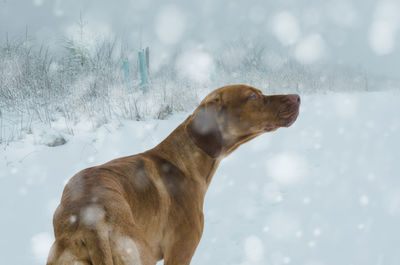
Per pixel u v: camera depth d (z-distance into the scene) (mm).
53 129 6164
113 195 2025
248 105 2877
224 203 4617
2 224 3955
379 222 3941
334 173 5281
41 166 5258
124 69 8703
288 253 3537
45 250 3449
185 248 2523
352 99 9688
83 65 8781
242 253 3545
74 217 1848
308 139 6691
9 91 7352
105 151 5801
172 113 7664
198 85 9875
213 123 2814
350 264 3293
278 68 11609
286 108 2900
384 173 5137
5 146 5695
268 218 4203
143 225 2293
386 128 7133
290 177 5246
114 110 7375
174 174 2654
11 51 8430
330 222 4039
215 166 2895
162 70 10773
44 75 8008
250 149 6363
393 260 3268
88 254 1751
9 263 3299
